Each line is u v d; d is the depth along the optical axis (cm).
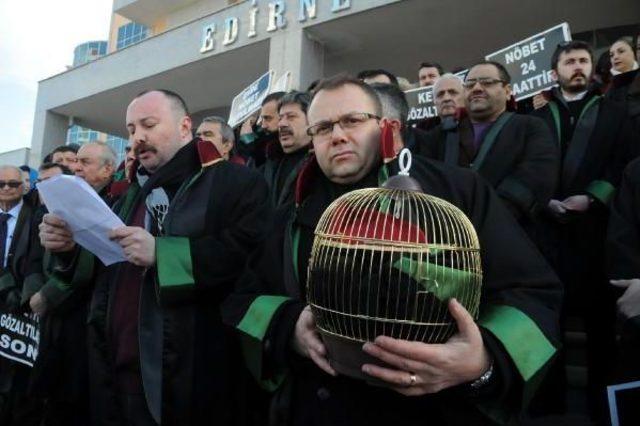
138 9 2278
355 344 148
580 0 1070
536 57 509
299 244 201
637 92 411
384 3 1165
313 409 180
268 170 409
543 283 170
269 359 189
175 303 240
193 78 1717
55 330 304
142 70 1766
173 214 258
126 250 237
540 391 323
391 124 204
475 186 188
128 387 254
